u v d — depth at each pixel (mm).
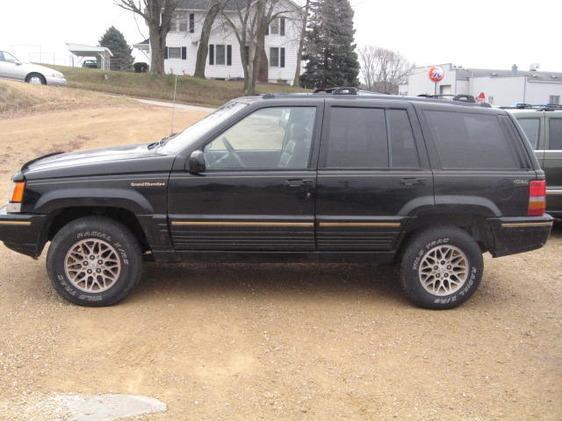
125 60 79438
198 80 42438
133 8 39812
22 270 6062
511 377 4129
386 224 5117
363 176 5082
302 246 5141
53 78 27328
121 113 21703
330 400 3750
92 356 4223
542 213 5406
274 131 5176
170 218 4996
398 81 79000
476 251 5266
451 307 5320
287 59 51312
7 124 18453
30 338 4457
